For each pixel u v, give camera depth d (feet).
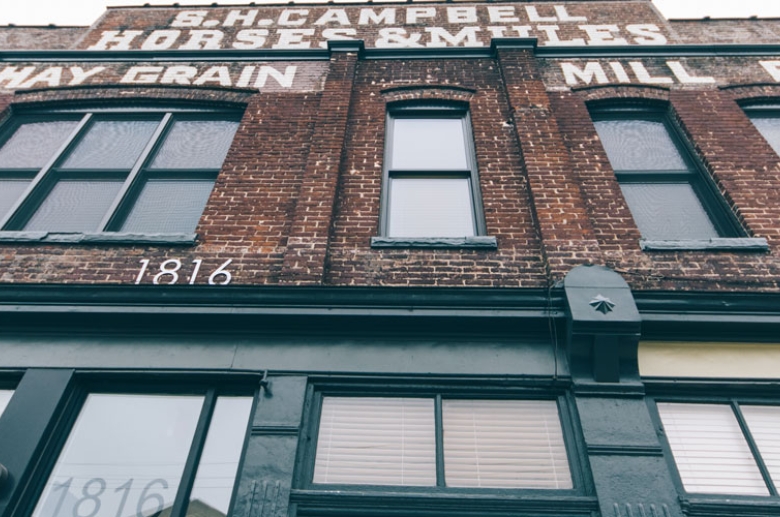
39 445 13.41
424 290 15.47
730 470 13.32
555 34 30.53
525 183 20.07
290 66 27.07
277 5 33.76
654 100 24.27
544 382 14.43
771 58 26.71
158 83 25.73
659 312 15.15
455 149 22.76
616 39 29.76
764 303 15.10
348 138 22.16
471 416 14.39
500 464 13.53
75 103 25.17
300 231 17.94
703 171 21.15
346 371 14.67
